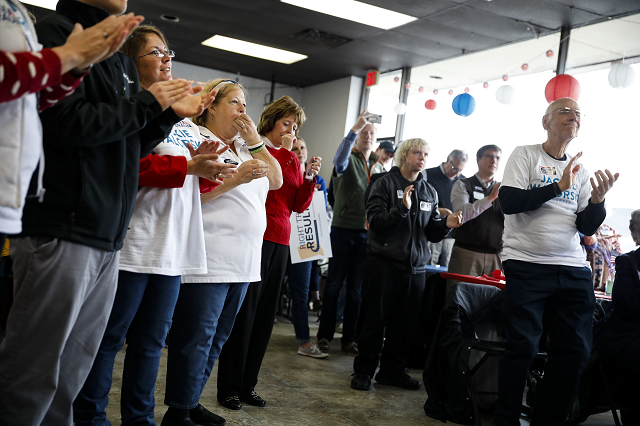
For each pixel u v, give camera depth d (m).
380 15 6.31
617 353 2.90
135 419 1.88
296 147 3.65
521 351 2.60
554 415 2.66
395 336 3.48
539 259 2.66
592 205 2.65
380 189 3.53
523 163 2.76
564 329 2.66
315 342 4.61
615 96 5.50
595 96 5.73
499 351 2.74
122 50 1.85
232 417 2.52
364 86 9.12
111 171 1.41
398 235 3.41
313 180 2.86
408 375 3.53
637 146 5.20
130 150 1.49
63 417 1.50
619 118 5.42
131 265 1.77
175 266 1.89
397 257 3.36
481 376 3.12
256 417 2.57
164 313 1.90
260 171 2.16
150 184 1.78
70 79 1.18
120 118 1.31
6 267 3.56
